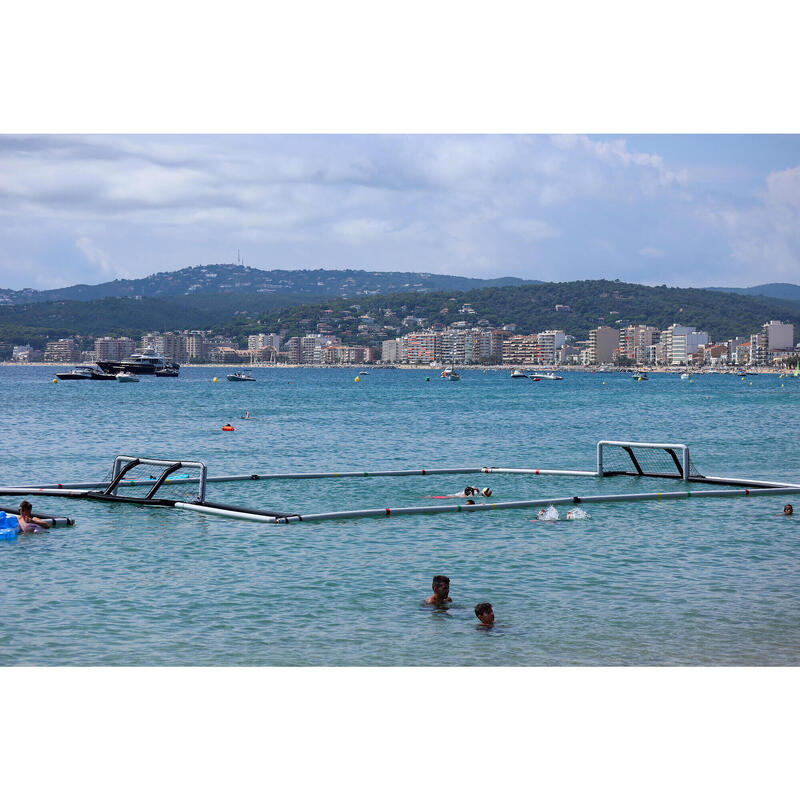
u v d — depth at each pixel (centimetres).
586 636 1532
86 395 14400
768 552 2186
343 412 9481
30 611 1658
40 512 2694
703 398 14138
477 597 1764
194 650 1459
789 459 4553
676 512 2758
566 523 2573
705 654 1447
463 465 4300
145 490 3250
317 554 2148
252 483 3484
